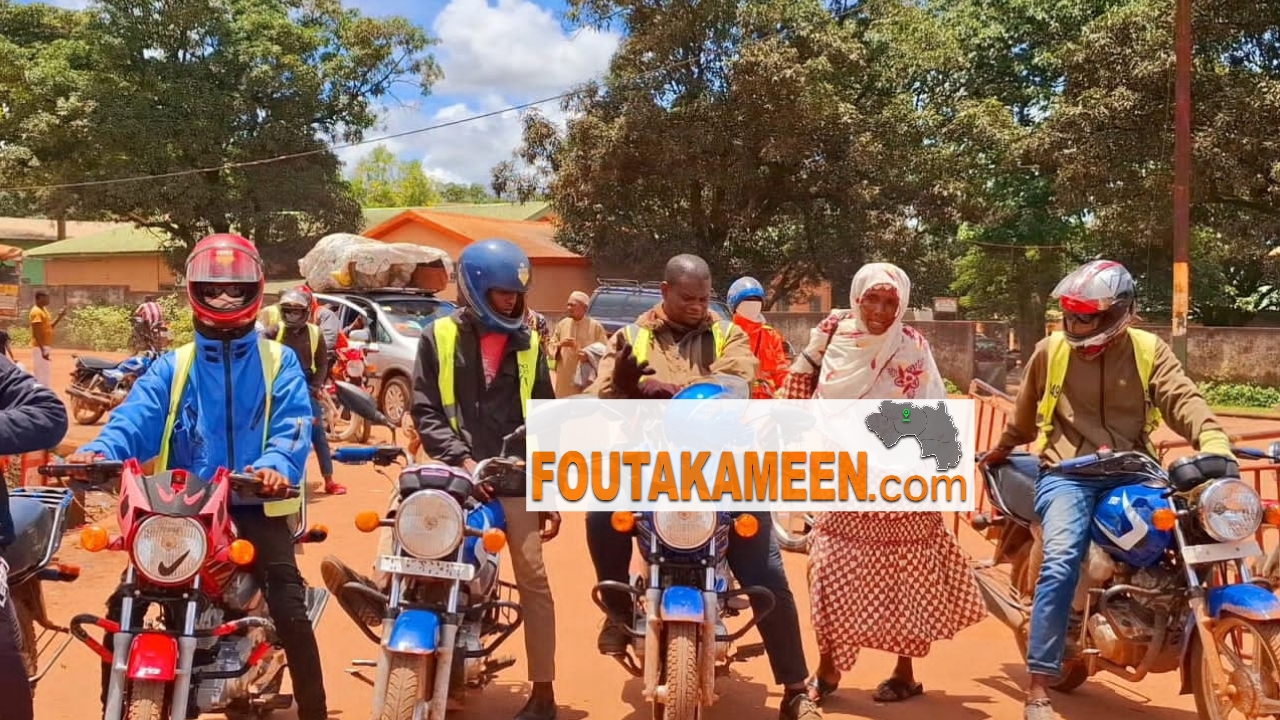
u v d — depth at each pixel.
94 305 34.41
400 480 3.76
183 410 3.83
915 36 29.39
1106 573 4.24
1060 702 4.84
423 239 35.25
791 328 24.16
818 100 28.28
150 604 3.46
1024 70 30.22
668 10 29.28
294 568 3.90
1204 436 4.20
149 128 34.53
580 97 30.31
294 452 3.75
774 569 4.28
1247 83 21.59
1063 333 4.56
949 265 30.78
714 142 29.16
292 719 4.49
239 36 36.06
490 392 4.38
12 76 36.44
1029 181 29.27
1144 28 22.08
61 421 3.29
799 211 30.69
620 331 4.46
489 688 4.95
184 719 3.30
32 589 4.00
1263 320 29.66
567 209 30.88
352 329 14.96
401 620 3.61
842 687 5.02
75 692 4.75
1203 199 23.48
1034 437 4.86
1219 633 3.97
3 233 58.53
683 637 3.79
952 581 4.59
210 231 37.28
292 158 36.75
